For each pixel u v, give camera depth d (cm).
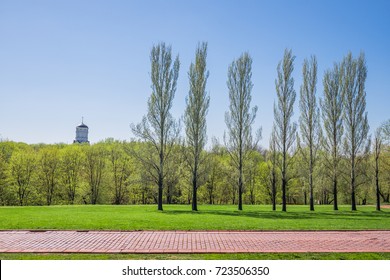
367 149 4266
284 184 3941
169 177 4356
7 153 6644
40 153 6444
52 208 3541
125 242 1452
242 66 4122
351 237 1662
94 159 6744
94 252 1233
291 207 4703
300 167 4909
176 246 1368
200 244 1419
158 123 3881
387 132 5509
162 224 2050
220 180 6669
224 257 1177
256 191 6850
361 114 4284
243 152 4094
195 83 3962
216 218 2511
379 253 1255
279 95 4147
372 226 2091
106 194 6744
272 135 4362
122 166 6825
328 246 1405
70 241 1470
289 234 1742
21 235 1631
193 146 3916
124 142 6900
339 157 4262
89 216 2538
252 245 1407
